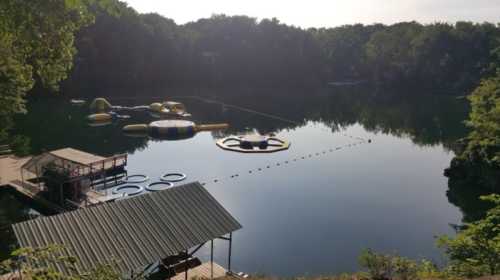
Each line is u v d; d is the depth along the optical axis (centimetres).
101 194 2772
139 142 4591
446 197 3067
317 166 3841
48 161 2808
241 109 6769
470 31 9456
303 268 2003
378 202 2950
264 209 2775
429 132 5456
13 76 2638
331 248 2223
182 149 4350
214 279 1569
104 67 7881
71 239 1336
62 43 1644
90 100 6819
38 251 547
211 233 1541
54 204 2606
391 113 6850
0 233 2283
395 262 1185
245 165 3816
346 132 5422
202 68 9250
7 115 3194
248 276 1714
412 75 9719
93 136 4734
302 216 2666
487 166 3194
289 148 4484
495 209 1232
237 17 10125
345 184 3341
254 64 9931
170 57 8781
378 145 4738
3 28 1325
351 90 9706
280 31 10300
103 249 1335
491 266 1058
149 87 8575
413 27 11238
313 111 6862
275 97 8244
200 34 9738
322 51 11056
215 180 3366
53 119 5425
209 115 6172
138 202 1558
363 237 2370
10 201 2798
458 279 1038
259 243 2270
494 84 3372
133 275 1288
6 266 518
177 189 1677
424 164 3988
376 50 10956
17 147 3909
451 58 9350
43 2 1363
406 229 2491
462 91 9100
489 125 3095
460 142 3919
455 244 1159
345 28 12875
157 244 1421
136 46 8319
